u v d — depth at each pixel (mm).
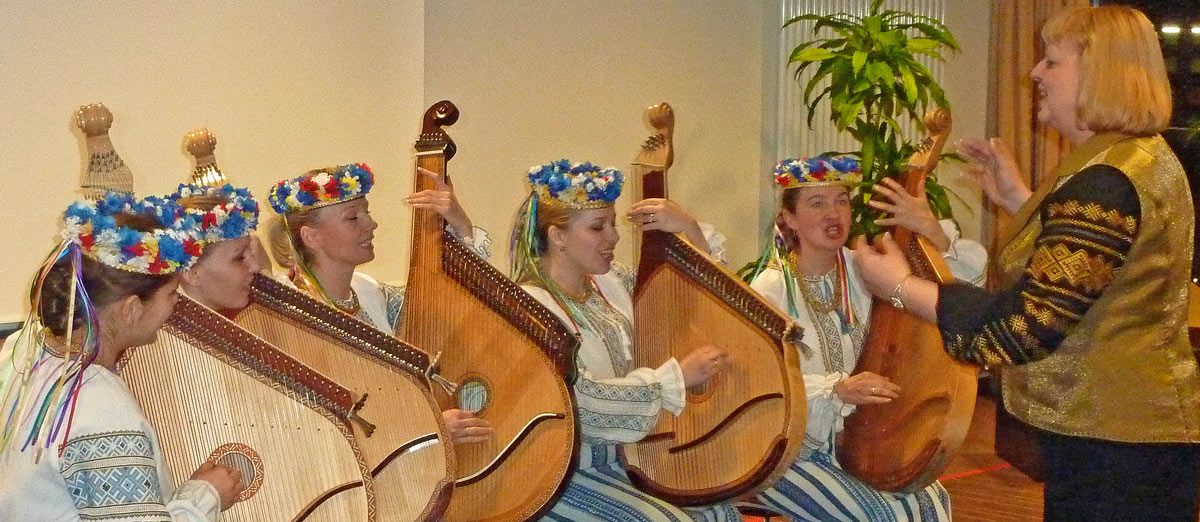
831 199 2477
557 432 1987
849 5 5156
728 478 2166
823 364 2477
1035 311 1600
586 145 4703
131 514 1400
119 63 3344
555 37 4574
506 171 4492
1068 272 1578
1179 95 5324
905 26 4441
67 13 3207
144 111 3418
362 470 1689
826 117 5203
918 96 4539
